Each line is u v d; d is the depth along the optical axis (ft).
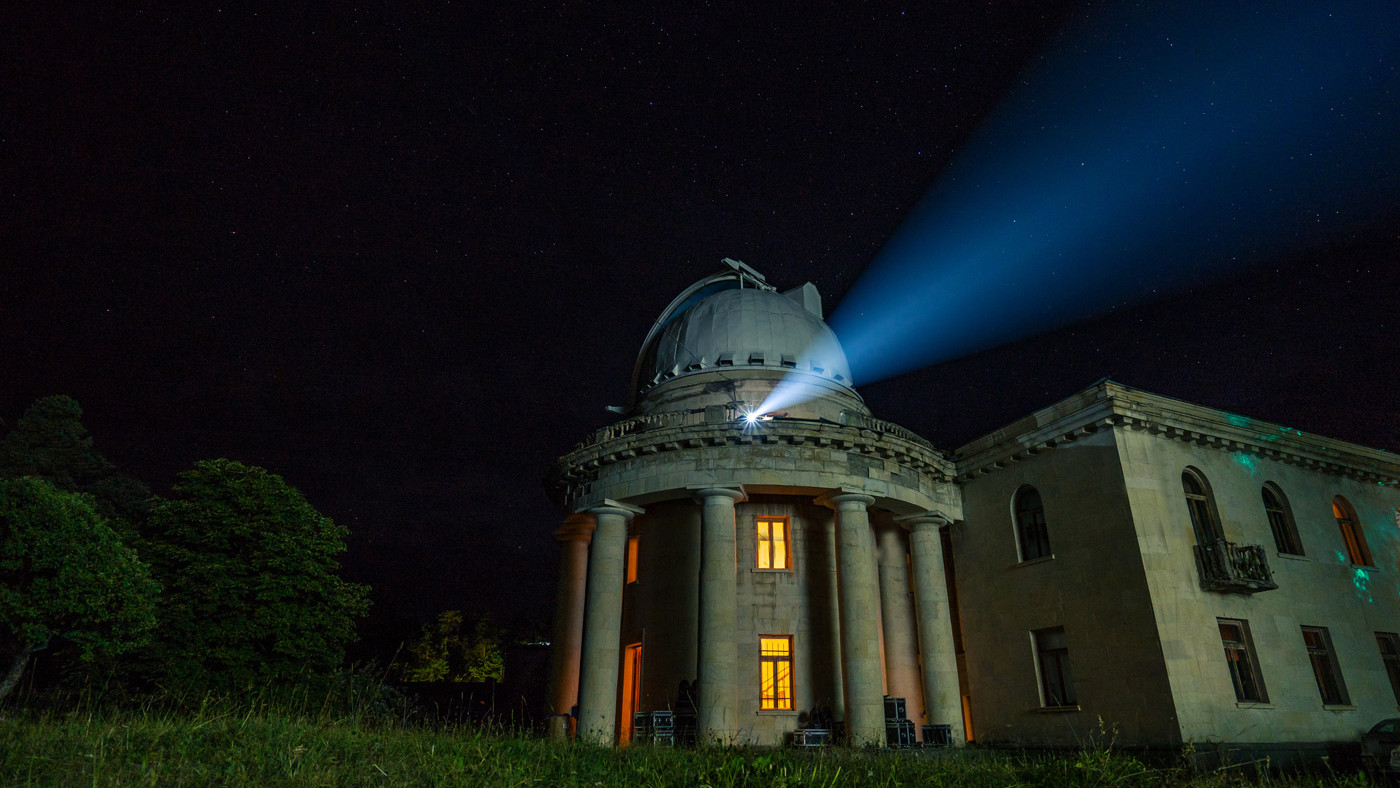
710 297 127.03
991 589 96.48
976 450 101.91
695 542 98.53
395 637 205.87
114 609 64.28
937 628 94.43
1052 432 90.84
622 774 33.04
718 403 109.70
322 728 38.88
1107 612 81.10
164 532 77.87
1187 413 88.58
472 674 208.95
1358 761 75.87
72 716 38.96
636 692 98.27
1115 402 83.92
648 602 98.84
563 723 96.48
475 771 29.78
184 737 31.53
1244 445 91.61
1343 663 86.38
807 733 82.07
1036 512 94.22
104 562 64.18
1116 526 82.12
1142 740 74.64
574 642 104.42
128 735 30.78
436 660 210.79
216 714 42.50
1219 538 84.17
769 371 113.19
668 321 135.95
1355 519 100.27
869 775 35.94
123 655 70.33
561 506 107.65
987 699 93.40
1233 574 80.23
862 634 85.40
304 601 79.00
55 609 61.57
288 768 26.63
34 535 62.28
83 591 62.13
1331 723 81.10
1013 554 94.43
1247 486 90.99
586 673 88.33
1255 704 77.05
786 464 91.71
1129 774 39.47
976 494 102.22
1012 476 97.09
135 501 116.16
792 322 120.98
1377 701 86.63
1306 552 91.40
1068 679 84.99
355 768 28.35
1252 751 72.69
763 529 100.17
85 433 117.50
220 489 79.10
